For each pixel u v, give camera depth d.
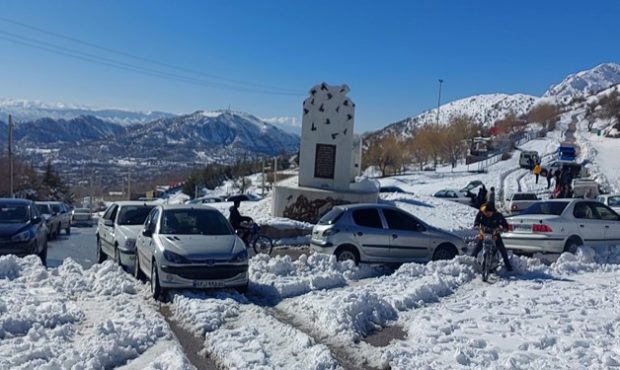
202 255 9.68
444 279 10.96
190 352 6.90
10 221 13.86
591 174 59.25
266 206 26.91
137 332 7.33
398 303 9.10
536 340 7.17
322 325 7.93
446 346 6.98
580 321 8.16
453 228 22.05
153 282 9.83
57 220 24.94
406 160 92.00
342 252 12.95
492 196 17.06
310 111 23.92
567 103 187.12
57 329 7.43
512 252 14.68
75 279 10.69
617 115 119.06
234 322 8.05
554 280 11.59
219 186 98.56
